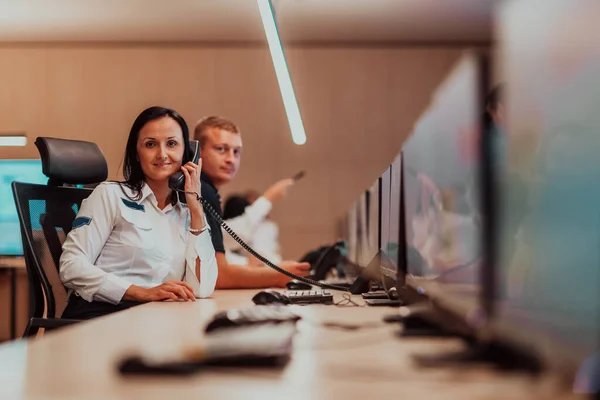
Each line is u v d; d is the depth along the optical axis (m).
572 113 0.67
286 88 4.36
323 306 1.72
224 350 0.83
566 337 0.69
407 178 1.45
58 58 6.60
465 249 0.92
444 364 0.80
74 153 2.43
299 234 6.58
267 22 3.71
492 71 0.81
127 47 6.65
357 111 6.68
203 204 2.63
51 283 2.23
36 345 1.01
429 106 1.25
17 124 6.54
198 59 6.68
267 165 6.62
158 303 1.92
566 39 0.68
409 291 1.40
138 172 2.33
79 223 2.21
